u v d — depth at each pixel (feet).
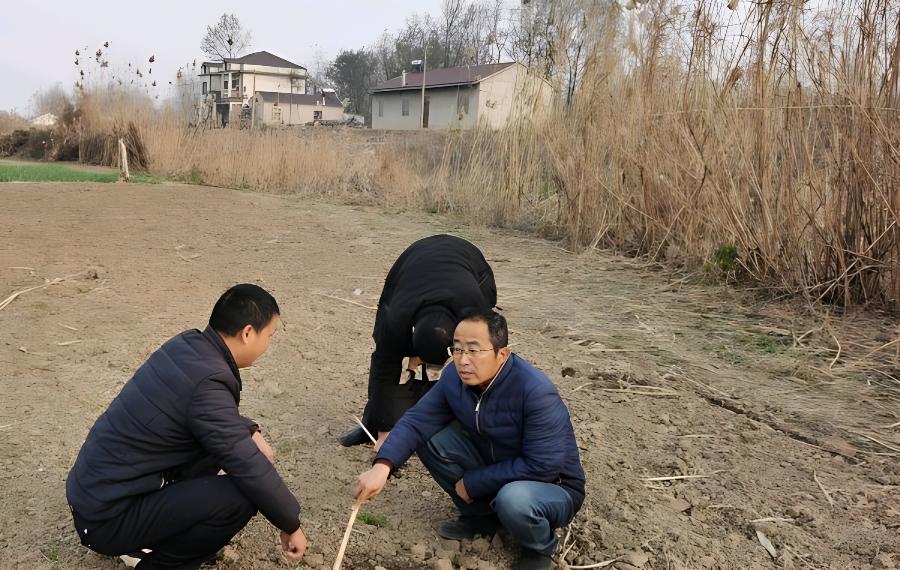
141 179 58.23
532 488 10.34
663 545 11.44
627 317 22.59
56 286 23.84
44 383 16.33
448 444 11.36
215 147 60.03
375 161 54.08
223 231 35.29
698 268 26.76
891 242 21.59
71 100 86.48
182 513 9.41
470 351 10.30
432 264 13.14
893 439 14.94
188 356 9.62
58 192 47.19
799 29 22.70
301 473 13.26
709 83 26.43
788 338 20.49
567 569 10.93
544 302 24.17
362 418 14.48
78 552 10.84
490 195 39.40
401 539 11.50
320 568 10.74
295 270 27.96
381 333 13.05
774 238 23.71
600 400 16.62
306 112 181.27
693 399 16.78
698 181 26.63
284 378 17.35
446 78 126.93
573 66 33.94
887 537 11.71
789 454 14.40
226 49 233.14
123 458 9.36
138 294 23.62
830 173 22.29
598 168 31.76
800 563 11.12
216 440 9.36
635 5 29.09
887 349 19.38
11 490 12.19
